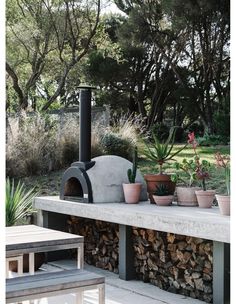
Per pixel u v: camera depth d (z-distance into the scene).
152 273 4.43
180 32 15.84
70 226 5.70
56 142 9.79
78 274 3.05
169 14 13.66
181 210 4.31
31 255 3.77
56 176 9.25
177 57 16.78
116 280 4.59
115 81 17.08
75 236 4.00
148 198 5.23
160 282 4.32
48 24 14.96
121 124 10.85
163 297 4.03
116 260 4.93
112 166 5.24
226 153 10.41
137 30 15.29
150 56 17.95
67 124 10.25
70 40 16.17
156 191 4.75
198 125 17.62
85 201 5.02
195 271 3.98
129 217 4.29
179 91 16.25
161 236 4.27
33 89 18.12
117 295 4.09
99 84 16.91
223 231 3.42
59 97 19.16
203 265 3.92
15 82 14.59
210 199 4.49
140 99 18.27
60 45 15.34
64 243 3.89
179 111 18.92
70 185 5.46
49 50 15.47
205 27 14.91
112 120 11.66
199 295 3.96
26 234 4.09
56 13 15.12
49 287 2.77
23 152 9.39
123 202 5.09
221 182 7.71
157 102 18.42
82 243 3.97
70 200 5.29
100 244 5.16
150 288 4.31
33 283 2.81
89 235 5.36
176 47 16.39
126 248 4.56
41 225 5.71
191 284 4.01
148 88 18.89
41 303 3.90
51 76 17.11
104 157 5.37
